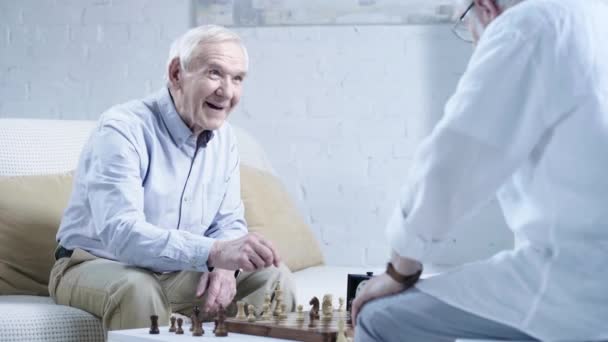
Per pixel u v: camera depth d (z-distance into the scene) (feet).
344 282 9.21
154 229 7.34
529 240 4.71
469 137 4.50
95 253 7.96
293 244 10.45
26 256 8.53
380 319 5.02
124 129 7.77
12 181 8.86
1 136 9.21
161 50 13.14
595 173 4.55
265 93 12.82
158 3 13.12
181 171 8.11
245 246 7.09
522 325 4.64
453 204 4.56
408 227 4.67
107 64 13.26
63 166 9.45
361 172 12.62
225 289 7.52
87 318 7.50
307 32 12.73
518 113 4.56
